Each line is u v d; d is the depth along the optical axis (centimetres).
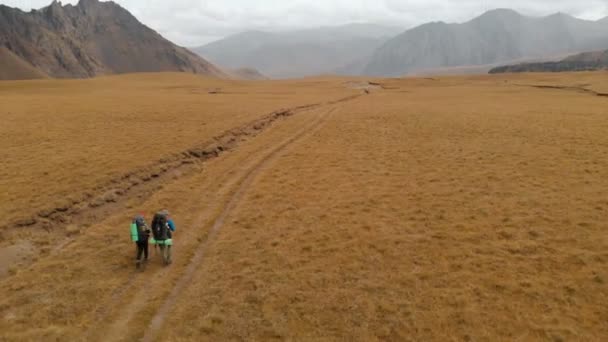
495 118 5806
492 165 3553
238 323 1638
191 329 1606
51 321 1673
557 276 1877
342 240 2288
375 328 1596
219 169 3603
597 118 5606
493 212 2586
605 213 2486
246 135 4928
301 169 3591
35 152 3791
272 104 7369
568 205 2636
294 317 1667
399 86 13925
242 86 13875
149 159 3594
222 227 2491
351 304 1734
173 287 1894
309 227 2458
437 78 17425
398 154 4012
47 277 1948
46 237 2328
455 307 1695
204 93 10612
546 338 1512
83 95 9556
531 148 4078
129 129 4884
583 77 14038
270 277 1945
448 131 4975
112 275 1986
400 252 2139
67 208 2623
